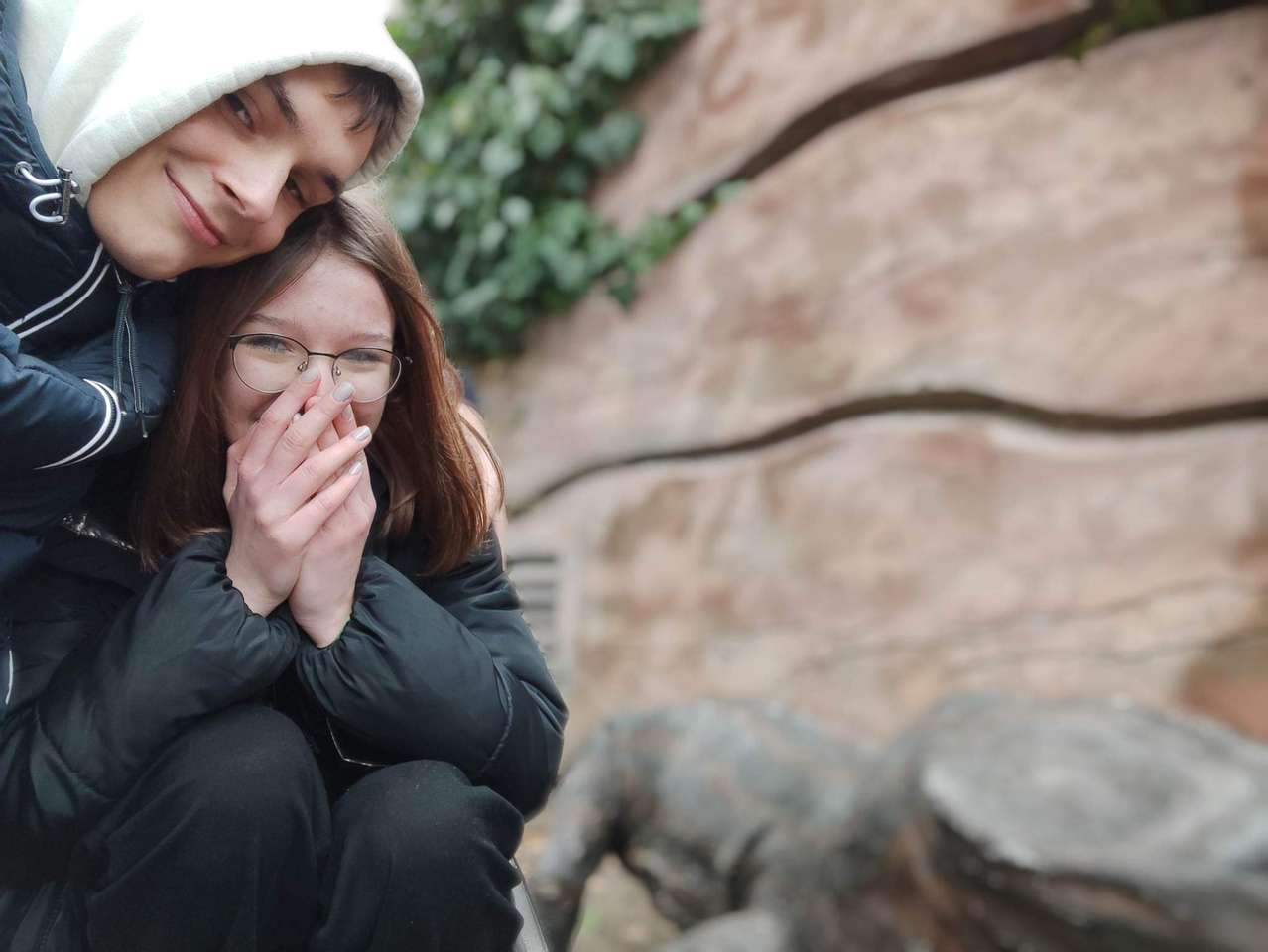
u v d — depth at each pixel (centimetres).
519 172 704
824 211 624
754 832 431
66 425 141
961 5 606
